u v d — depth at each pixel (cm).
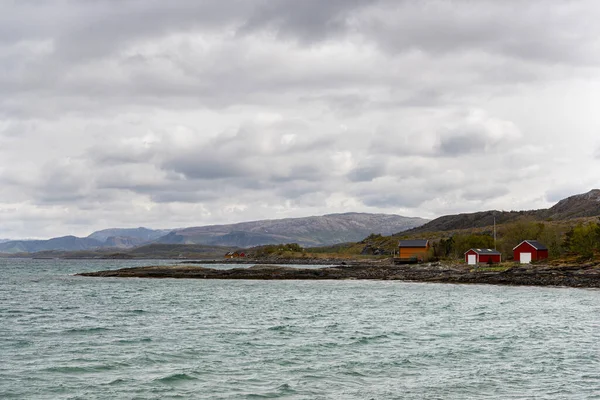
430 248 18325
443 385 2756
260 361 3262
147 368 3078
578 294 8225
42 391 2619
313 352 3541
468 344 3841
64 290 9694
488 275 11312
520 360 3322
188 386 2712
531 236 15088
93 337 4112
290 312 5912
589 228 13112
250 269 14838
